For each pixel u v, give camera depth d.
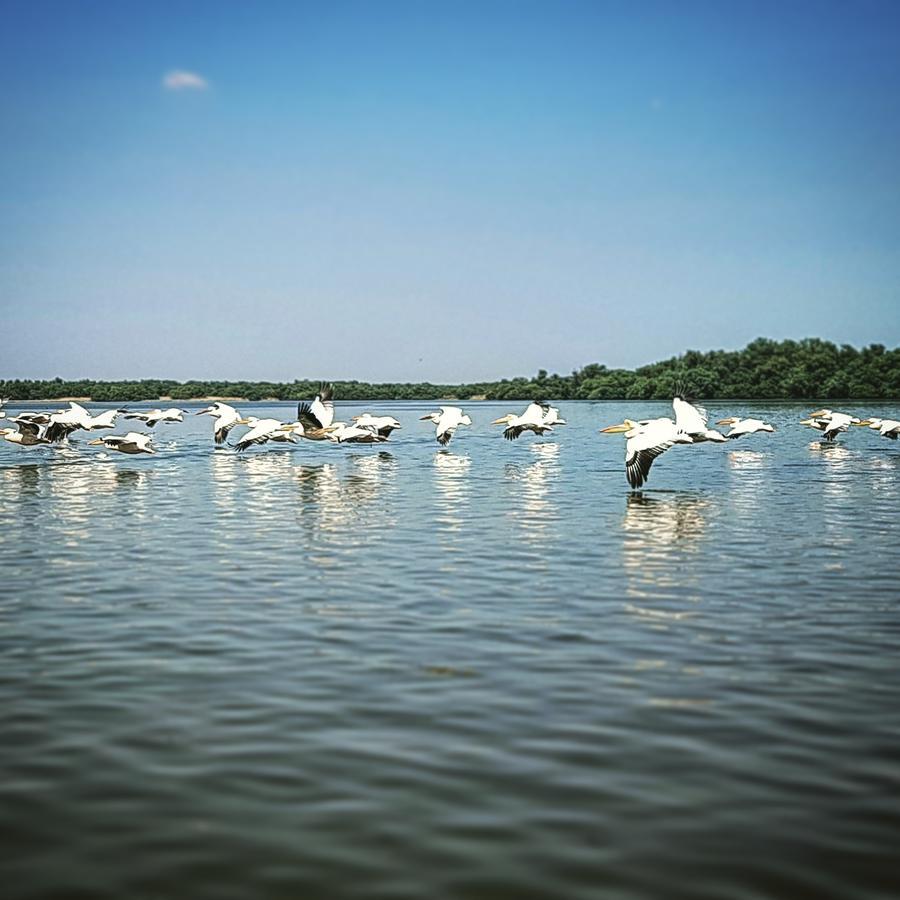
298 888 6.56
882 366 135.00
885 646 11.91
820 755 8.56
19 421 37.03
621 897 6.46
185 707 9.80
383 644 12.03
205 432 67.12
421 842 7.11
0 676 10.85
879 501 26.05
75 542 20.00
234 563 17.52
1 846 7.11
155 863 6.88
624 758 8.50
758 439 53.94
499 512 24.25
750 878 6.66
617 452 46.25
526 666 11.09
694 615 13.46
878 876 6.68
